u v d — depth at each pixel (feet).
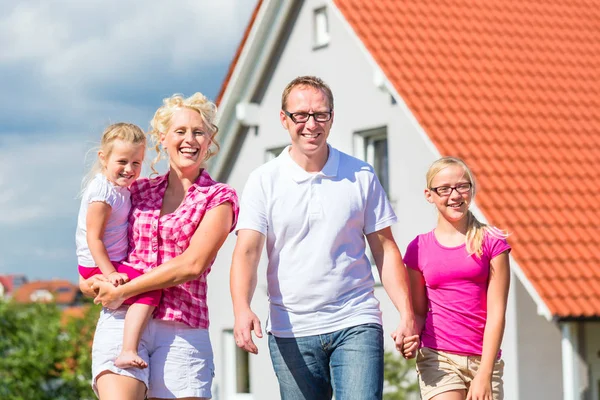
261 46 73.31
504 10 72.74
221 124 76.02
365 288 20.02
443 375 20.92
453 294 20.93
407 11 68.95
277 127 73.20
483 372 20.36
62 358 96.63
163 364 19.77
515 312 55.57
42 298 101.04
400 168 63.21
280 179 19.92
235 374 75.41
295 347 19.86
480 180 57.11
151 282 19.54
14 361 93.86
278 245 19.89
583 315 52.31
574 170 60.29
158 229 20.22
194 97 20.40
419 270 21.33
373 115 65.36
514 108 63.46
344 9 66.95
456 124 60.70
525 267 53.21
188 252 19.76
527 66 67.67
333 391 20.43
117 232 20.44
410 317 19.86
